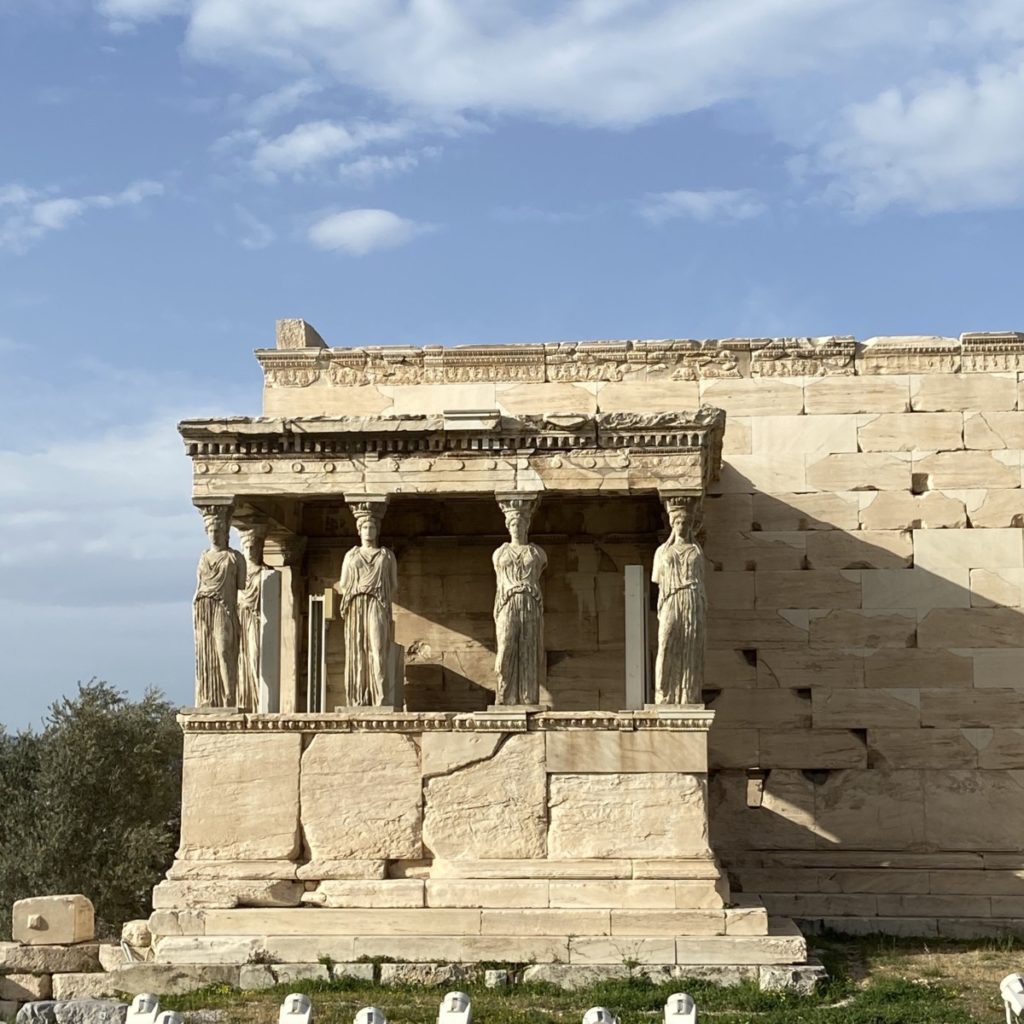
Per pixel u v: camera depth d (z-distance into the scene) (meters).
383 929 18.95
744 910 18.81
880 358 24.28
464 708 23.62
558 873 19.27
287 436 20.45
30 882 29.17
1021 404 23.98
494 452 20.39
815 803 23.41
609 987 17.77
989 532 23.75
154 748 31.19
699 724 19.53
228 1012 16.98
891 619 23.69
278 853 19.69
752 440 24.22
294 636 23.56
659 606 20.03
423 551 24.06
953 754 23.33
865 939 21.91
